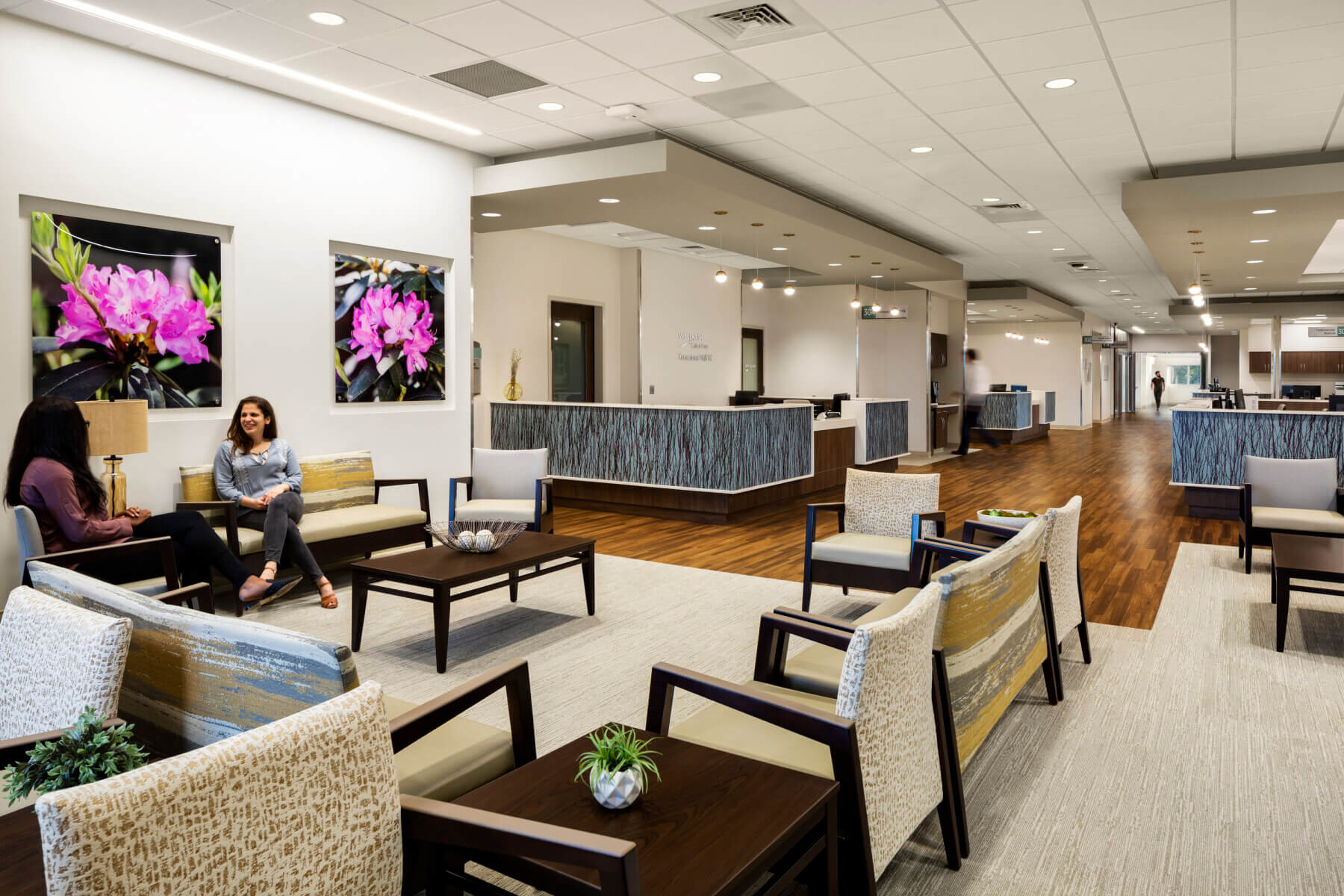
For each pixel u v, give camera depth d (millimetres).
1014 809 2674
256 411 5105
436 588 3844
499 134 6457
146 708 2076
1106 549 6719
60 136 4484
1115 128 6172
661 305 12227
